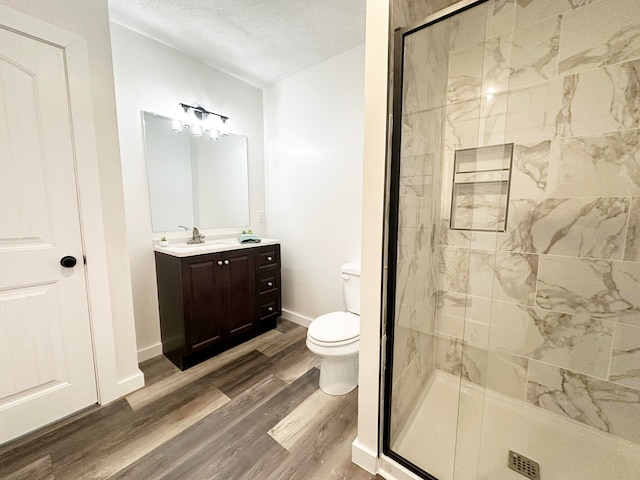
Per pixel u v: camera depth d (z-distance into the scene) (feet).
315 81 7.72
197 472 3.86
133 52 6.26
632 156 3.79
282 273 9.35
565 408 4.61
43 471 3.86
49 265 4.47
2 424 4.22
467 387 5.47
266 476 3.82
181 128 7.16
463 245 5.34
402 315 4.17
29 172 4.21
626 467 3.87
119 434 4.50
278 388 5.71
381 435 3.95
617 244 4.00
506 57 4.55
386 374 3.90
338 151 7.44
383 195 3.48
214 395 5.48
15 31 3.95
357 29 6.15
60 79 4.36
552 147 4.33
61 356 4.70
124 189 6.32
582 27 3.94
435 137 4.83
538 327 4.75
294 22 5.92
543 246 4.57
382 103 3.36
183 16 5.74
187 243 7.43
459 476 3.73
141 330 6.76
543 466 3.91
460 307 5.50
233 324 7.22
